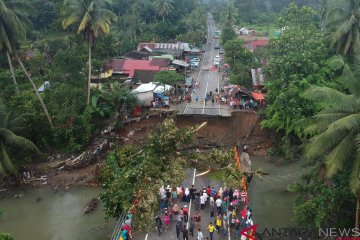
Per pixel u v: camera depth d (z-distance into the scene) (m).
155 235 24.83
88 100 47.53
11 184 39.16
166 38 101.94
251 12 141.88
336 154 21.00
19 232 31.75
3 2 40.78
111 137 47.06
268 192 36.69
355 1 41.12
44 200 36.78
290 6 54.00
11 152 40.34
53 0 89.12
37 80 60.78
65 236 30.94
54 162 42.50
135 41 92.19
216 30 134.38
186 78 66.88
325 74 44.19
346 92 42.28
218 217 25.09
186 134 32.66
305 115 42.19
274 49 48.19
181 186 31.20
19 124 40.38
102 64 63.88
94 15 44.50
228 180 30.16
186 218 25.62
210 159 34.25
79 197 37.16
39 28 90.75
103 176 36.62
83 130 45.25
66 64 49.72
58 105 45.59
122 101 49.62
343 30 40.12
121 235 23.39
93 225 32.38
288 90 41.56
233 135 48.19
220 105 53.22
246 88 57.94
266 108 47.69
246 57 71.12
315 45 45.62
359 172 20.66
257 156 45.47
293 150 42.19
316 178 27.64
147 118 49.78
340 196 25.62
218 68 76.81
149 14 113.88
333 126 20.08
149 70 65.56
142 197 26.53
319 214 25.34
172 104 53.88
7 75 57.41
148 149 32.06
